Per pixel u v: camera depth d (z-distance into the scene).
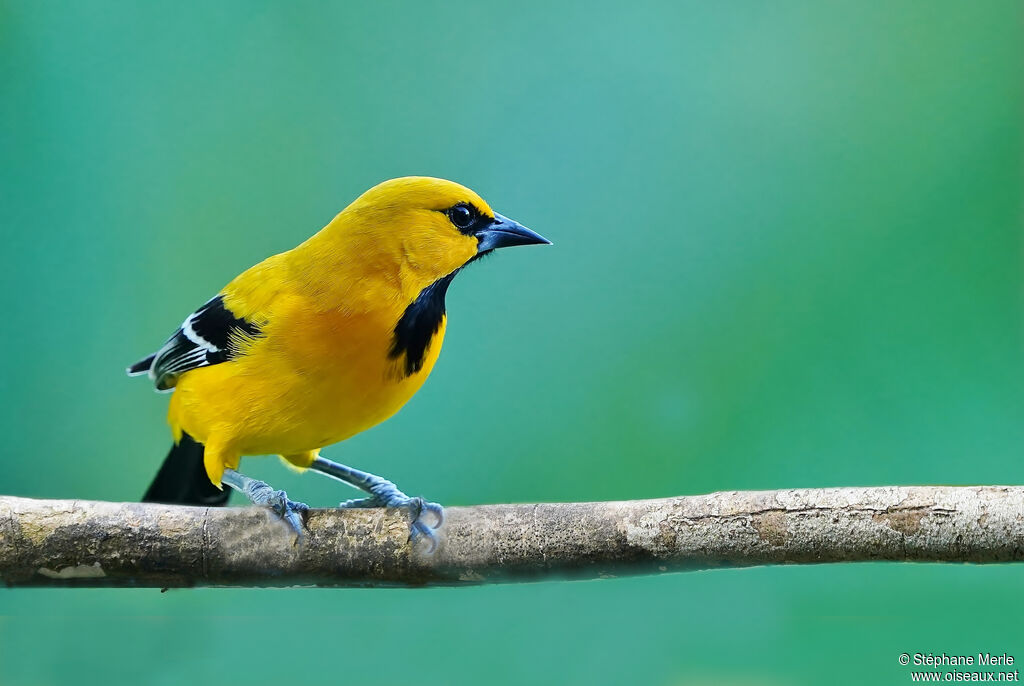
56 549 8.20
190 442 10.69
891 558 7.46
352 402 9.36
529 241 9.94
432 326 9.62
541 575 8.09
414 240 9.39
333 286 9.19
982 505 7.24
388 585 8.25
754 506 7.66
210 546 8.22
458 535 8.11
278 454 9.98
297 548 8.20
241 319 9.41
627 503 7.97
